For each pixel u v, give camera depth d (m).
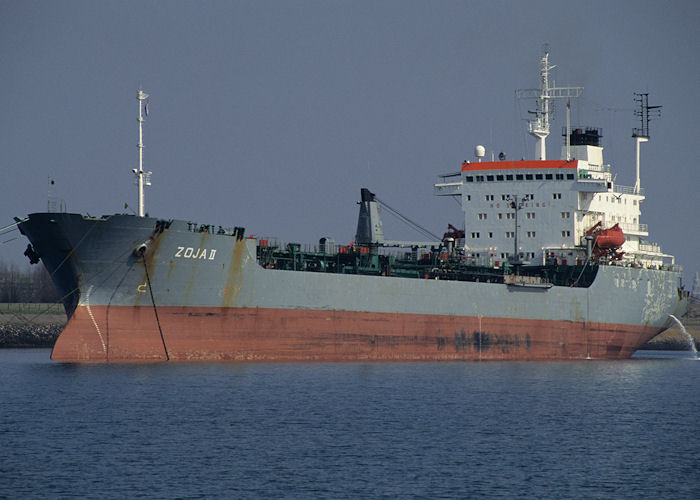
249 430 179.50
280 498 138.25
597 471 155.75
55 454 160.00
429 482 147.12
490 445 172.12
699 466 159.62
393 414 199.12
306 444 169.25
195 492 140.38
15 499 136.62
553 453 167.25
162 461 156.38
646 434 185.00
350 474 150.62
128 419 187.12
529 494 142.50
